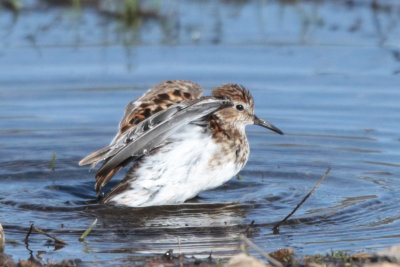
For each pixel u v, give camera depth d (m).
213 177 11.17
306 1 22.00
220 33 19.64
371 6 21.44
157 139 10.05
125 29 20.03
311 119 15.33
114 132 14.81
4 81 16.80
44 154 13.72
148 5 21.17
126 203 10.98
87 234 9.88
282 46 18.72
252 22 20.42
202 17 20.91
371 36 19.28
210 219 10.52
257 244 9.41
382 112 15.45
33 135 14.59
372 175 12.47
